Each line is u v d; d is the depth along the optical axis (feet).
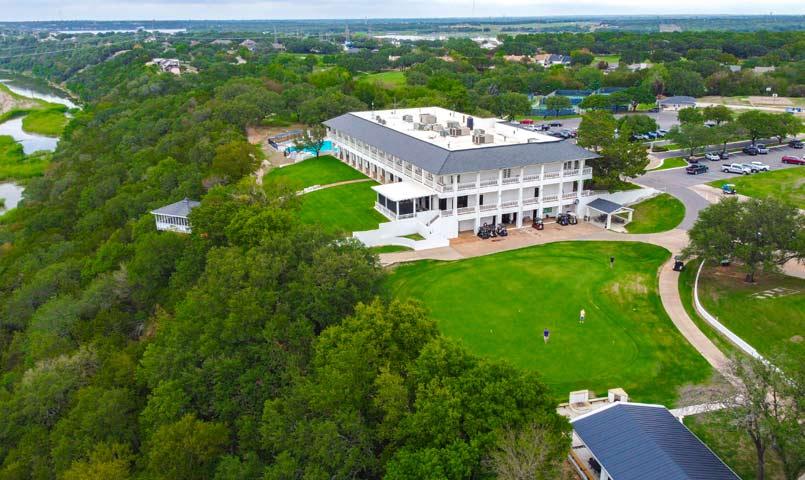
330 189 372.58
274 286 192.54
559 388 183.52
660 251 286.25
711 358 198.08
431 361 145.38
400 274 266.98
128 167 432.25
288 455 141.90
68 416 188.24
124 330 240.73
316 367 160.04
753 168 398.83
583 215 339.57
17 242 379.76
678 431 149.38
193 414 163.73
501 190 314.76
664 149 469.16
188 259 237.86
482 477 128.98
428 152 318.65
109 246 290.35
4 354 260.01
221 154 355.97
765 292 236.63
